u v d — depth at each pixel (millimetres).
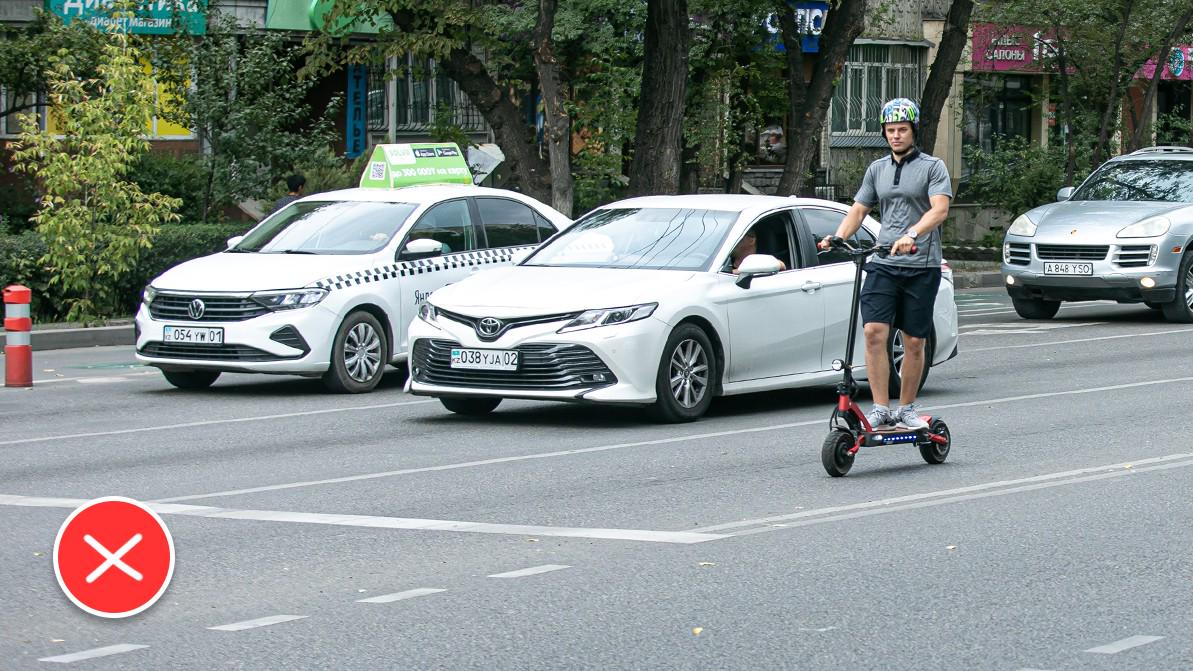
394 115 35906
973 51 42156
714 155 31688
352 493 10484
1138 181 23812
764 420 13812
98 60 28062
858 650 6738
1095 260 22359
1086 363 17906
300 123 35688
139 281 23406
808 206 14891
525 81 32562
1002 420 13586
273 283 15680
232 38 27516
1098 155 34938
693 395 13641
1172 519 9359
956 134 44094
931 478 10820
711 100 31250
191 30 28906
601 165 32125
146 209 22547
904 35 42562
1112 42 35156
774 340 14133
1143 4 34312
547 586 7883
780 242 14500
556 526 9352
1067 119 35719
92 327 21953
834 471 10836
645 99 24766
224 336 15570
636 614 7340
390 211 16859
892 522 9352
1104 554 8477
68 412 14836
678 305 13359
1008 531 9070
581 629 7098
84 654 6770
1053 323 23156
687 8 24781
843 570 8164
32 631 7141
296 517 9680
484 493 10445
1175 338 20594
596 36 30641
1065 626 7090
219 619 7316
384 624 7203
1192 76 47469
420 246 16406
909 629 7055
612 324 13055
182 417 14422
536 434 13086
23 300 16859
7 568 8352
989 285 31625
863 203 11102
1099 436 12609
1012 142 38344
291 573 8211
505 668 6527
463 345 13320
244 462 11836
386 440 12883
